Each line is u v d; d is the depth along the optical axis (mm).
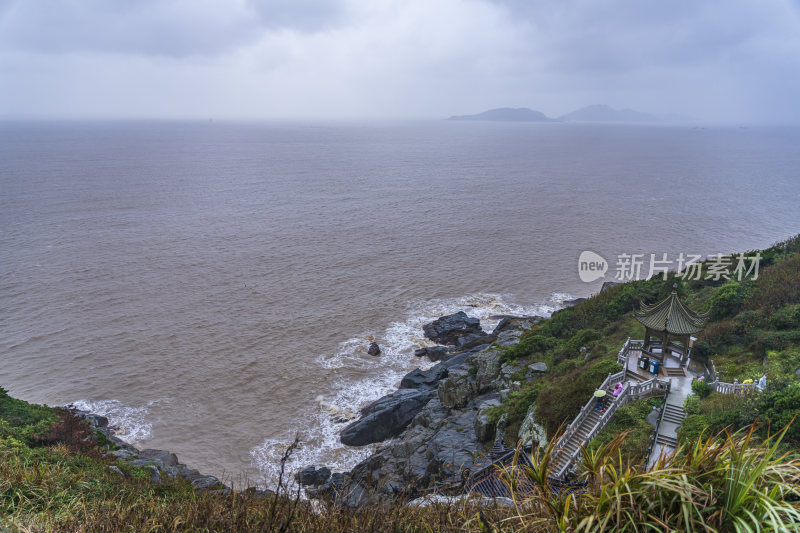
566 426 30406
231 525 8219
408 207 127875
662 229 106438
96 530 10070
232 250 89312
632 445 26531
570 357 44281
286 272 79812
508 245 95750
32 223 100188
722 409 28172
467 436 37375
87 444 35250
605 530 6090
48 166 180625
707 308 44156
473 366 48062
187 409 47656
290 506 8297
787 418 24297
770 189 155750
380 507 9047
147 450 40688
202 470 40562
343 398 50219
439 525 8172
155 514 9969
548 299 72500
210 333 60281
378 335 61750
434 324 62562
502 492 14234
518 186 163625
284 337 60188
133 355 55156
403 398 47375
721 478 6441
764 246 93875
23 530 10445
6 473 15312
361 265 83875
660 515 6141
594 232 104562
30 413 36375
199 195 136750
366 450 43719
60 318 61812
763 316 38625
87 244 88938
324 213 119375
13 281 71438
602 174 195625
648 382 31719
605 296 54062
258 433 45188
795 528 5691
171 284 73438
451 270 82688
